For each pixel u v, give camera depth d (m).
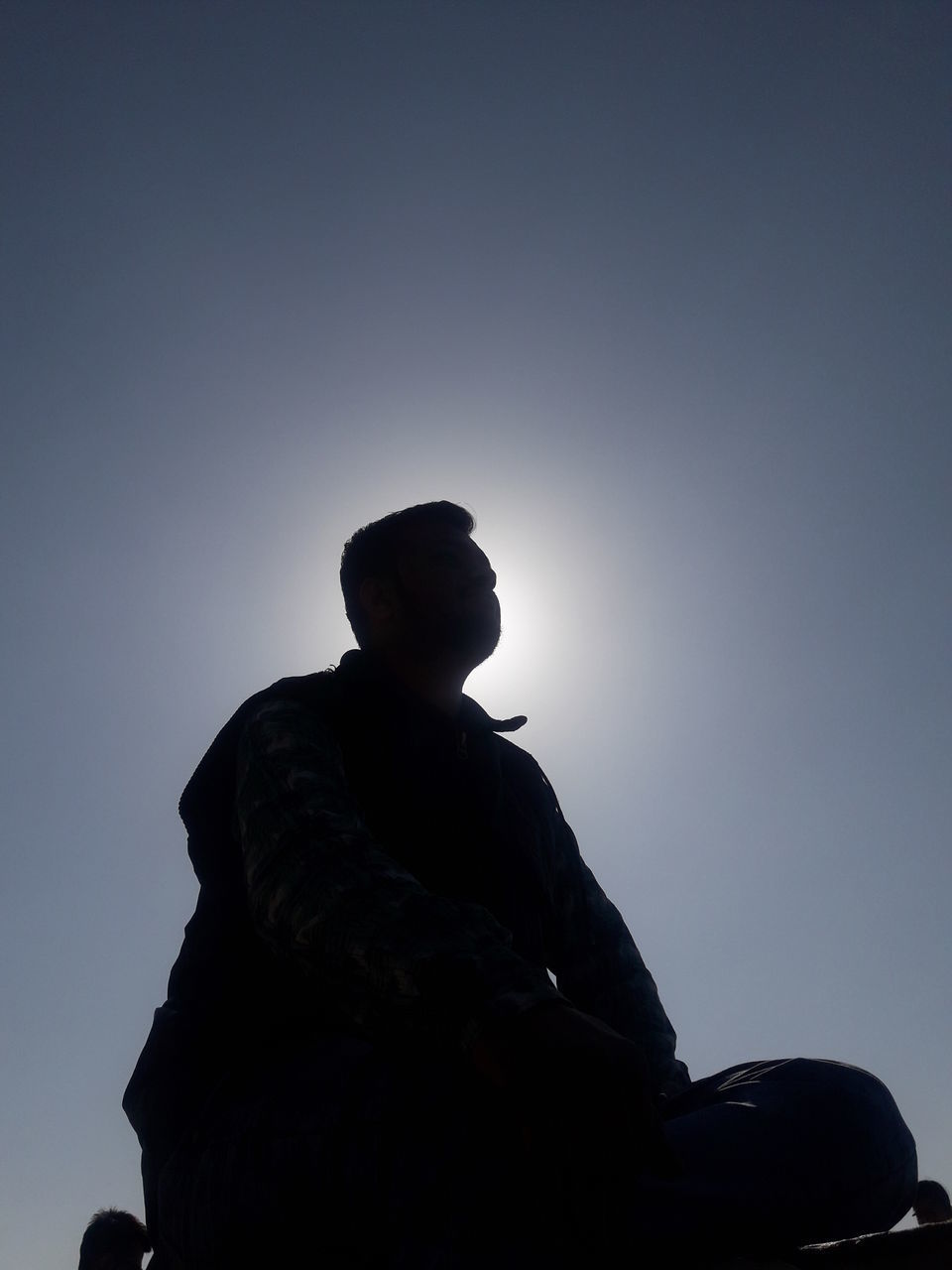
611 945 1.78
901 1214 1.19
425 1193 1.04
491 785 1.53
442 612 1.76
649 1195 1.02
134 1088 1.39
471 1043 0.96
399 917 1.05
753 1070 1.24
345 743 1.43
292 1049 1.28
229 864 1.38
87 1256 4.07
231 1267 1.20
